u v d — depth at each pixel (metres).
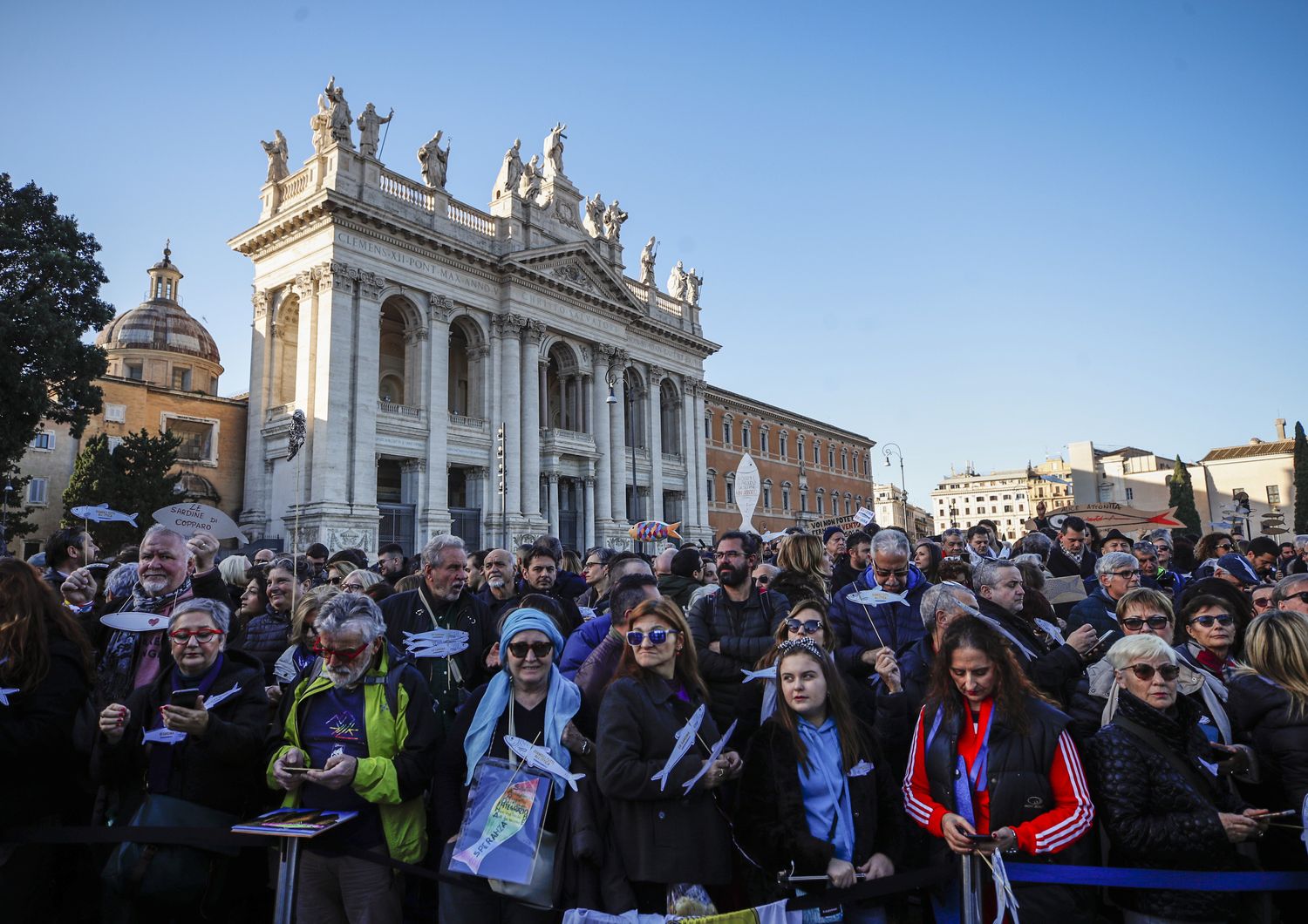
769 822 5.20
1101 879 4.81
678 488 55.38
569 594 11.73
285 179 39.88
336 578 11.34
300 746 5.54
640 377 53.53
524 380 44.25
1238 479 79.50
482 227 44.31
